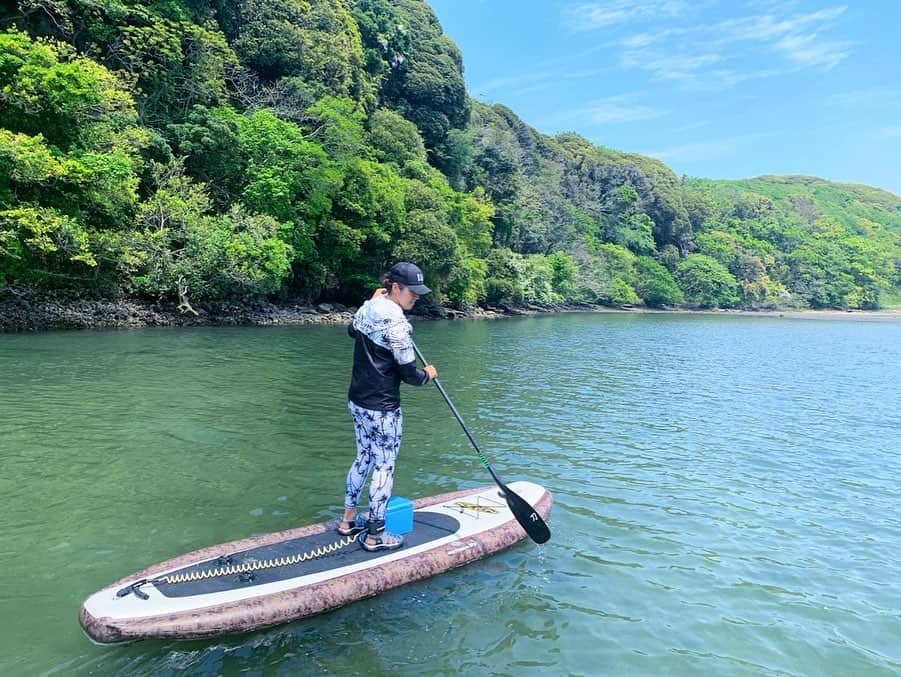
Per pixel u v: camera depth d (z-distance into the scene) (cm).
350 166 3020
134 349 1484
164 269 2109
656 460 762
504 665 332
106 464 643
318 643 343
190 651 330
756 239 9038
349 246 2962
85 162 1764
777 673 337
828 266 8544
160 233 2078
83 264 1964
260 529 500
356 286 3284
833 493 666
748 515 585
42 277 1861
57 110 1744
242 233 2238
